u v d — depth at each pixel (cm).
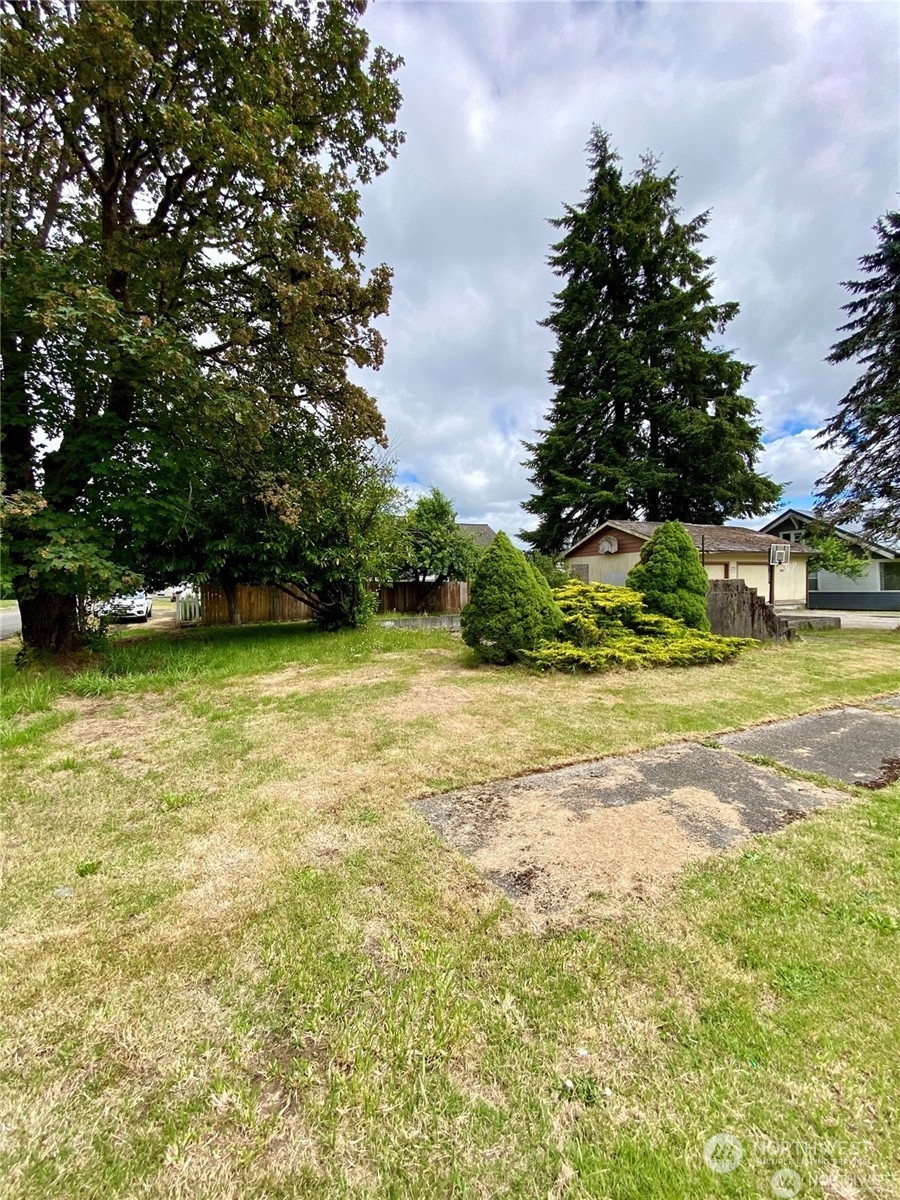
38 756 357
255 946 170
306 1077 126
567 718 423
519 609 647
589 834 238
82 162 644
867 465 1120
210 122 586
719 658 661
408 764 331
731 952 163
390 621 1291
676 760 330
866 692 505
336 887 202
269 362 808
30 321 565
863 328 1159
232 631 1082
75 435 671
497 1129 114
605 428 2045
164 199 716
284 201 719
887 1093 119
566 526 2164
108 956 167
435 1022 140
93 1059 131
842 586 1941
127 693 540
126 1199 102
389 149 837
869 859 215
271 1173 106
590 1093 121
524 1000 147
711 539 1573
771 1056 129
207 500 888
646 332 2020
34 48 526
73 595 657
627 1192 102
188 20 589
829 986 150
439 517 1712
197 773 325
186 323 725
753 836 235
